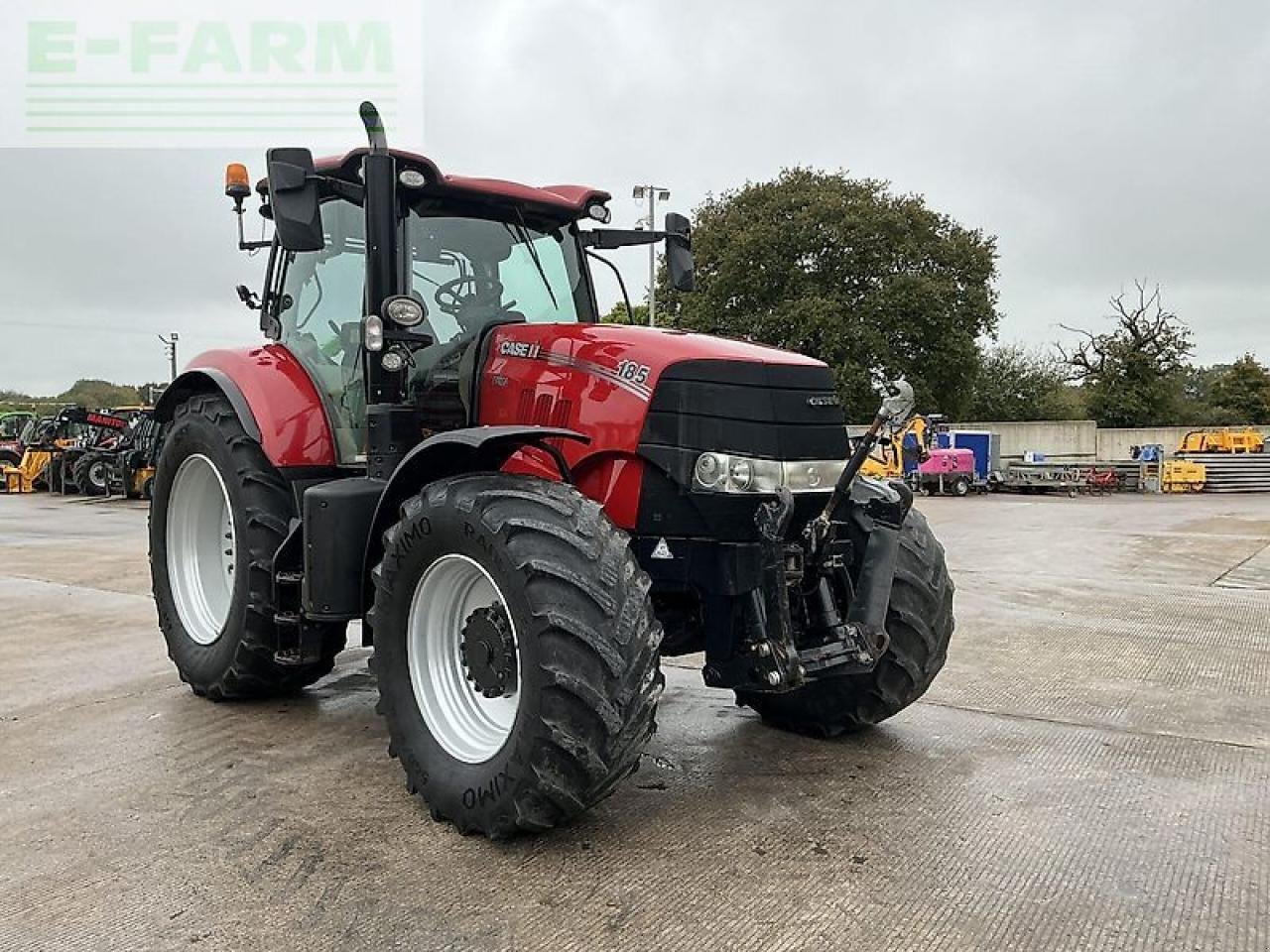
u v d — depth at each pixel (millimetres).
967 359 30516
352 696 4695
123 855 2916
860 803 3320
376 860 2867
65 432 23938
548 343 3582
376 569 3369
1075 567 9469
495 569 2918
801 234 29828
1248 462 26562
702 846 2965
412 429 3770
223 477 4379
